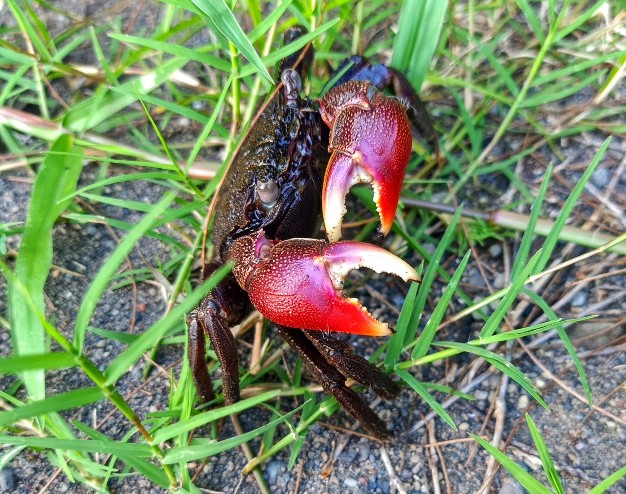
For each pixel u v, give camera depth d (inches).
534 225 4.8
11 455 4.7
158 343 5.5
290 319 4.1
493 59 6.4
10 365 3.0
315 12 5.5
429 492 4.7
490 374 5.2
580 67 5.8
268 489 4.7
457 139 6.5
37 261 4.6
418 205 5.9
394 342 4.7
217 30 4.8
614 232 5.7
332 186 4.4
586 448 4.7
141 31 7.9
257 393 5.2
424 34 5.7
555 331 5.3
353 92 4.6
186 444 4.5
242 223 5.2
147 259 6.1
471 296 5.7
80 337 3.3
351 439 5.0
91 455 4.9
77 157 5.4
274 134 5.3
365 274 5.9
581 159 6.3
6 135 6.6
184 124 7.1
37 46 6.6
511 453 4.8
